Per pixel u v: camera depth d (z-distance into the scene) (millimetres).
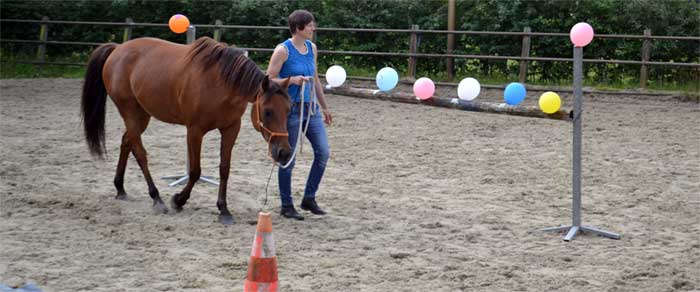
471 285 5613
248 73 6895
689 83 16125
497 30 17500
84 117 8141
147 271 5801
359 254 6359
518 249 6602
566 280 5742
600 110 14500
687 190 8930
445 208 8023
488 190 8859
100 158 8250
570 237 6902
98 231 6859
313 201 7594
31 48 20078
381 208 7973
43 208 7633
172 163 10047
